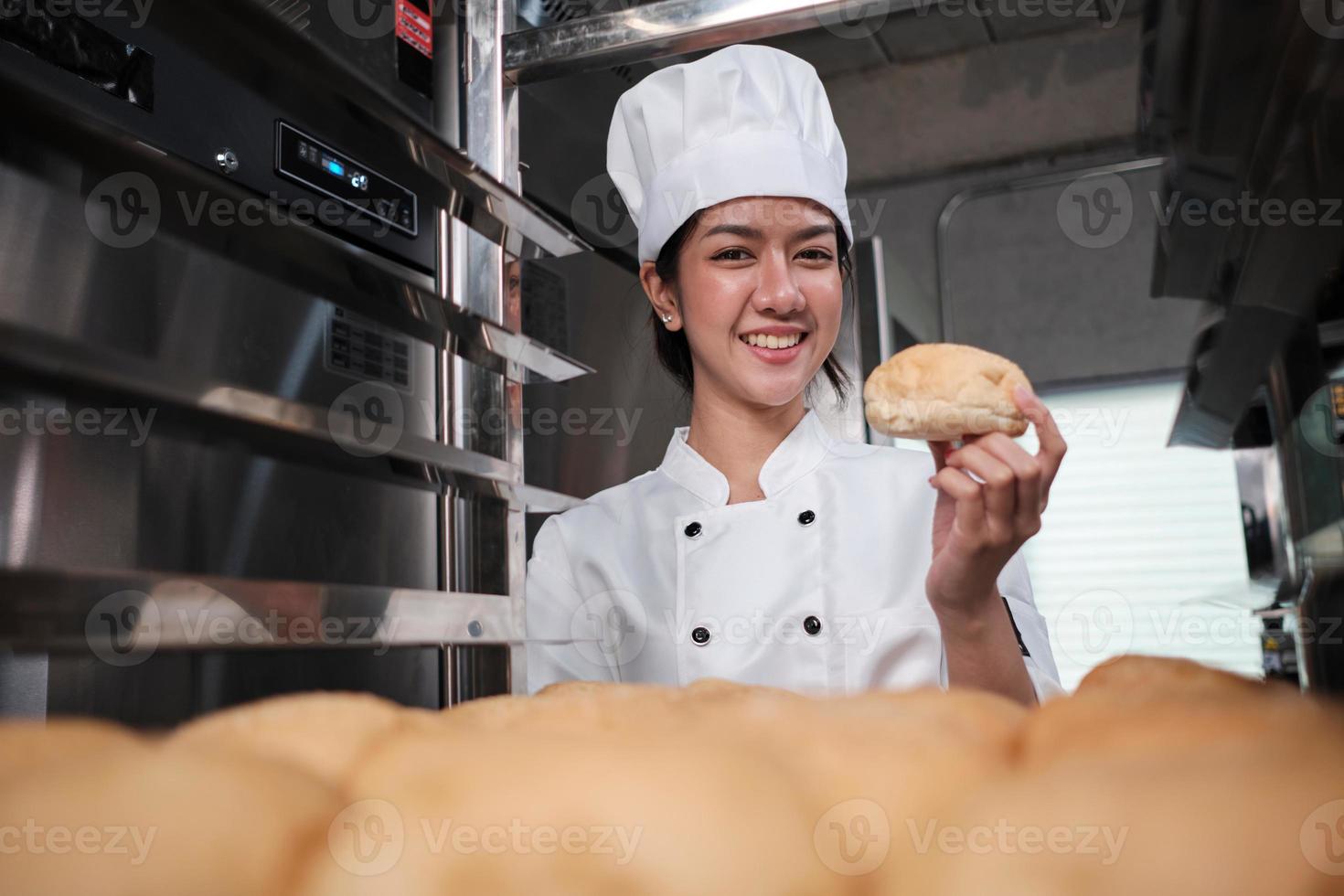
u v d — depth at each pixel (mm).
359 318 1033
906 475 1225
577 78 1532
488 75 1062
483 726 164
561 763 118
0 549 683
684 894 108
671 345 1396
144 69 788
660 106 1186
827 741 129
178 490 823
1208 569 4566
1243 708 120
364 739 149
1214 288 1783
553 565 1288
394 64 1093
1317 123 1000
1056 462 665
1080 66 4074
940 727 135
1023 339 4773
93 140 556
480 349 792
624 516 1288
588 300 1597
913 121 4480
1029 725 132
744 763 118
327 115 794
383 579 1056
